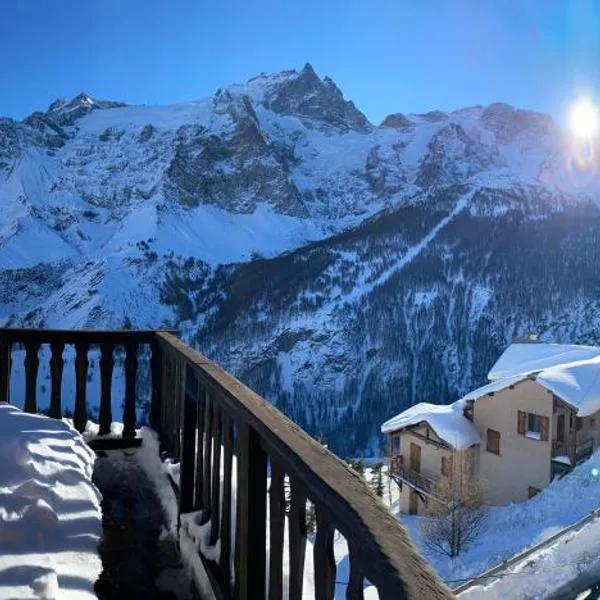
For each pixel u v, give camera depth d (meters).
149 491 3.51
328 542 1.43
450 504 15.74
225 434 2.40
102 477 3.73
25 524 2.08
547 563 10.60
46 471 2.56
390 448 23.03
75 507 2.32
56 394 4.47
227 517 2.35
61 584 1.79
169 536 2.97
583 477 15.98
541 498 16.16
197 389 3.18
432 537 15.60
